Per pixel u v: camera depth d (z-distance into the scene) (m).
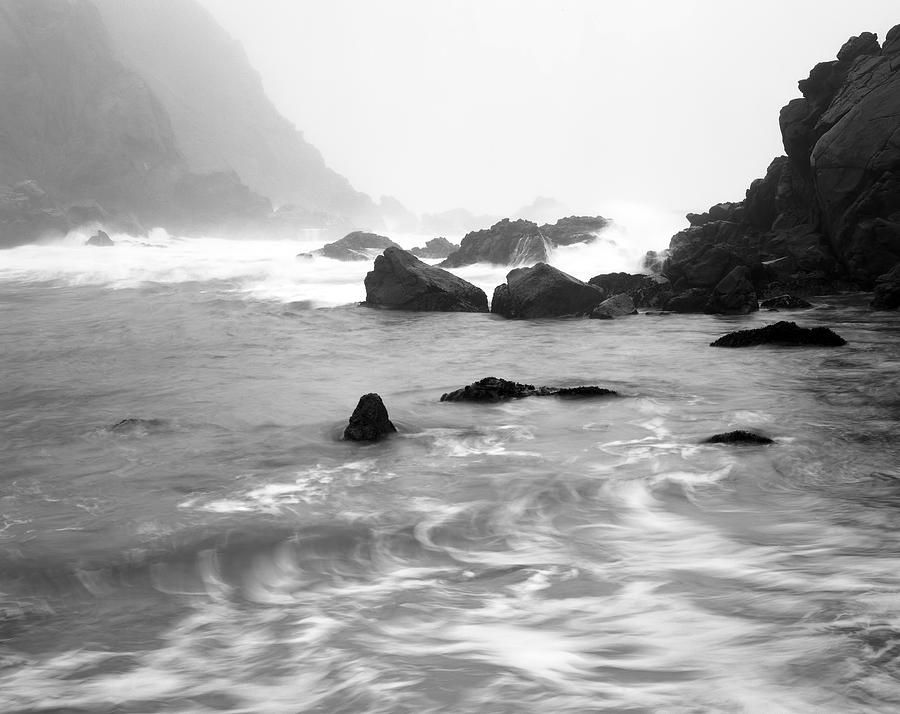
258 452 10.62
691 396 13.49
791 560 6.65
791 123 30.52
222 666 5.31
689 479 9.05
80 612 6.20
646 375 15.50
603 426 11.62
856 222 26.98
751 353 17.41
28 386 15.55
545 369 16.55
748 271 26.91
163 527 7.86
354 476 9.51
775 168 32.53
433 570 6.88
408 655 5.31
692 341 19.69
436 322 24.92
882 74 28.09
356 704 4.73
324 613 6.07
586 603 6.05
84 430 11.95
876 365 15.46
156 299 31.86
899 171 26.23
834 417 11.70
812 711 4.36
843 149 27.19
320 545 7.44
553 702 4.61
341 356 18.77
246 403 13.60
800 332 17.98
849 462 9.48
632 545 7.27
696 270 26.89
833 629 5.27
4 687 5.09
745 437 10.40
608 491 8.77
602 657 5.16
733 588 6.14
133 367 17.55
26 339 22.03
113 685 5.11
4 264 47.19
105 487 9.25
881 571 6.29
